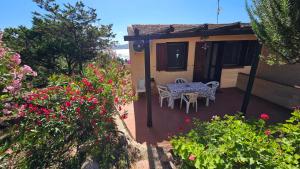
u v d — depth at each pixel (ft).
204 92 19.98
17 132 9.81
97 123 10.79
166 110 19.90
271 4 11.61
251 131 9.00
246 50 26.11
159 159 11.17
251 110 19.36
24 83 12.60
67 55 48.75
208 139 9.38
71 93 11.01
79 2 47.70
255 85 23.35
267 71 23.15
